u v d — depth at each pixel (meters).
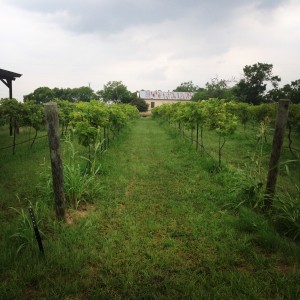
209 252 3.79
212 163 8.22
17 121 10.10
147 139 15.35
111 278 3.19
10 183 6.68
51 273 3.28
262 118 15.55
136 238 4.14
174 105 20.17
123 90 71.38
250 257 3.63
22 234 3.84
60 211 4.55
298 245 3.94
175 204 5.50
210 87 52.91
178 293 2.96
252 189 5.30
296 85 39.25
